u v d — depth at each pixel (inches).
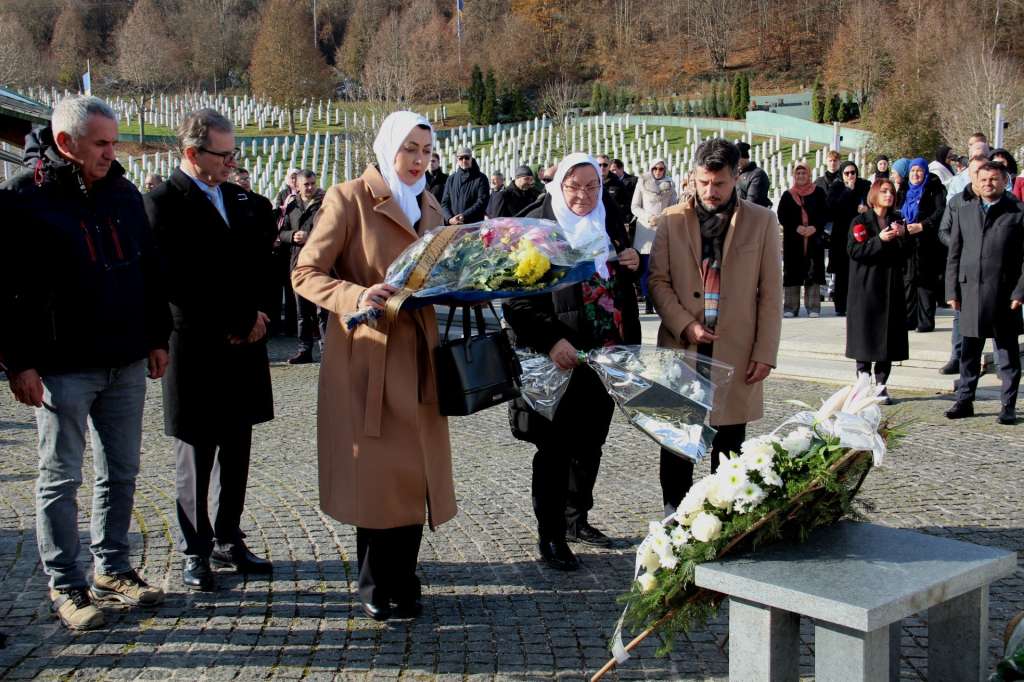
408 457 168.2
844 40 2578.7
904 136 1568.7
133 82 2778.1
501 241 164.1
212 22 3506.4
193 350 182.4
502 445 302.2
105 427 175.8
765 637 122.0
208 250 182.5
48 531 168.2
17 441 313.7
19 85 2780.5
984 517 225.3
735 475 128.0
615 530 221.6
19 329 160.2
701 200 201.6
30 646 161.0
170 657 157.6
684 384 179.0
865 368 342.3
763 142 1780.3
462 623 172.4
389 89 1925.4
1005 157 438.3
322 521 227.5
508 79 3058.6
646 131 1961.1
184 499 184.7
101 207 168.4
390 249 173.5
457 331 465.1
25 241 159.8
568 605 180.4
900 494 243.0
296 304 512.4
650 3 3452.3
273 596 183.2
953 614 129.4
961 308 317.1
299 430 327.0
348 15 4045.3
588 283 194.1
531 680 151.4
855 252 332.2
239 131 2539.4
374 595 172.6
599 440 205.5
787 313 547.5
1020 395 351.9
